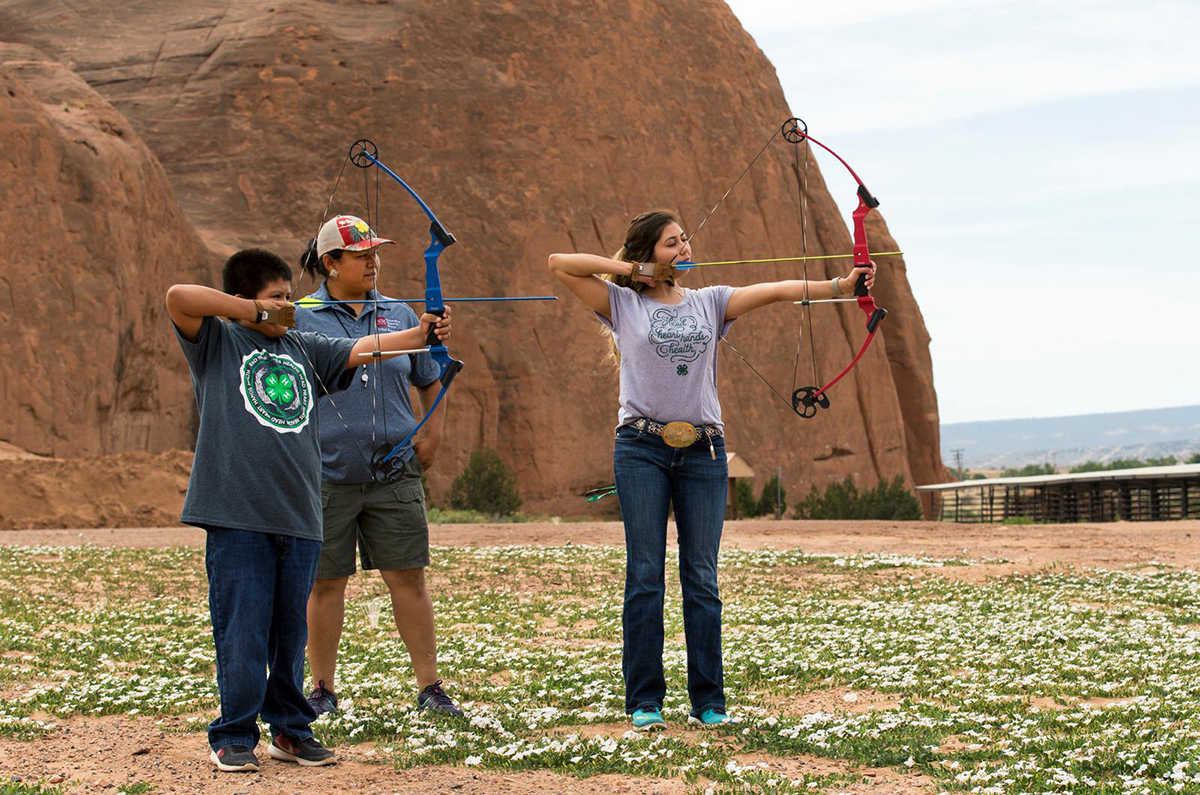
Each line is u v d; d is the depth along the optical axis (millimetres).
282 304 5207
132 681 7324
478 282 58000
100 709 6473
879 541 22422
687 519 6027
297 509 5207
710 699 6016
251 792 4699
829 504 48719
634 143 64625
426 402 6723
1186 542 21406
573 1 65562
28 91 45125
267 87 60531
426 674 6578
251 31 62156
